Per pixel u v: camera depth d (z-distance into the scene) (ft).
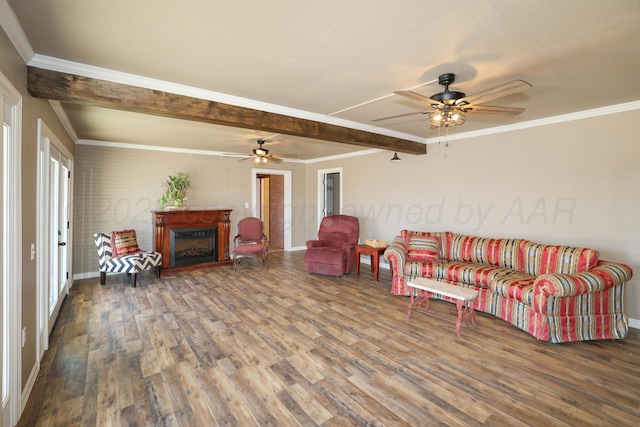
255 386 7.26
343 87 9.36
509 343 9.48
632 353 8.95
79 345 9.20
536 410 6.48
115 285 15.56
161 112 8.94
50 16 5.68
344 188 22.71
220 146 19.40
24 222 6.79
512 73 8.30
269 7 5.47
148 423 6.05
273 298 13.62
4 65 5.57
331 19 5.85
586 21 5.87
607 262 10.52
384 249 17.02
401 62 7.68
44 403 6.59
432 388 7.21
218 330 10.30
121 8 5.47
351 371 7.90
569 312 9.64
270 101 10.62
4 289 5.88
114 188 17.90
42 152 8.76
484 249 13.51
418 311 12.09
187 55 7.32
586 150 11.81
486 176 14.79
